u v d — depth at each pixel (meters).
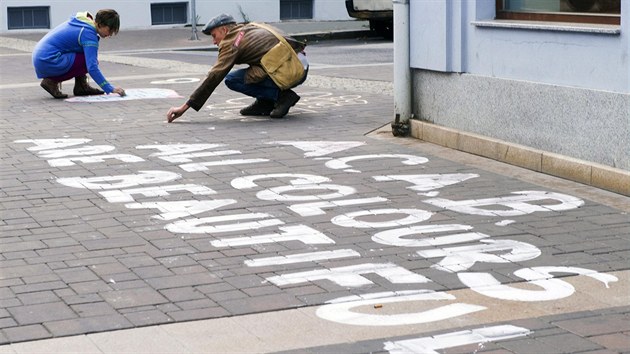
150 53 21.02
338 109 12.52
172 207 7.90
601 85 8.37
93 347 5.18
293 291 5.96
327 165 9.32
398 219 7.50
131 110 12.65
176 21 26.28
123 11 25.62
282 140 10.52
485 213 7.63
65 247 6.90
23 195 8.34
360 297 5.85
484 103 9.70
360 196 8.20
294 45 11.80
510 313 5.56
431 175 8.89
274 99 11.93
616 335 5.21
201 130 11.16
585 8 8.88
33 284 6.14
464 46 9.95
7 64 18.50
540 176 8.80
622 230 7.12
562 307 5.64
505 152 9.32
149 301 5.83
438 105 10.34
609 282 6.05
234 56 11.55
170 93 14.19
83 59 13.68
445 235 7.07
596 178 8.34
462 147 9.87
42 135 10.98
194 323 5.49
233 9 26.70
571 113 8.66
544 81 8.99
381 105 12.79
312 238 7.04
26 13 24.83
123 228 7.34
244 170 9.14
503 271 6.28
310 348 5.12
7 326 5.47
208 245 6.90
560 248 6.73
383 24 24.73
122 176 8.97
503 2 9.77
